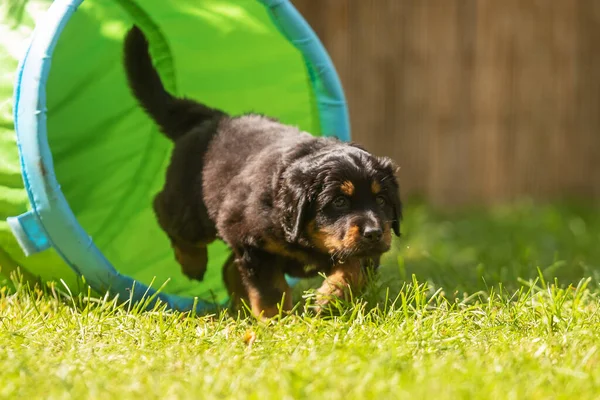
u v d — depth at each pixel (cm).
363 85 1185
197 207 588
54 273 567
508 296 584
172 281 657
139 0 705
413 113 1193
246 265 543
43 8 585
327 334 484
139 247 681
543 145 1208
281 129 588
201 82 724
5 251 577
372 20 1177
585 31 1202
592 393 384
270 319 516
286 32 655
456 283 658
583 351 453
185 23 713
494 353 447
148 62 652
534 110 1202
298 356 438
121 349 464
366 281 560
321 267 561
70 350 459
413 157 1197
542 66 1199
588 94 1210
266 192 531
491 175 1203
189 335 489
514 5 1188
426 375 400
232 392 387
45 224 536
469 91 1193
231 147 579
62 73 722
